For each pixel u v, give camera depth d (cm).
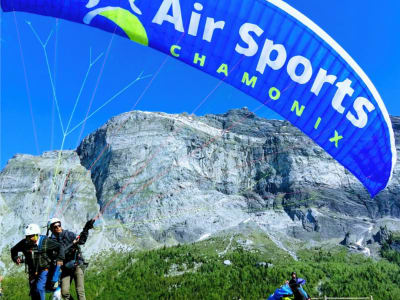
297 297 1543
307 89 1642
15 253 973
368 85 1638
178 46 1619
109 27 1595
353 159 1748
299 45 1597
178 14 1570
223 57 1628
